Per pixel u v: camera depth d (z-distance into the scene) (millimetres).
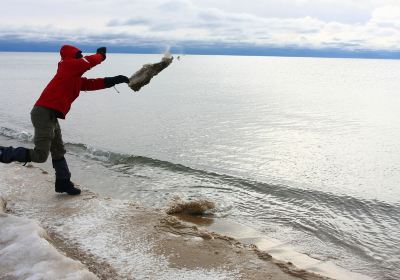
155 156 14789
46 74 81562
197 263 4914
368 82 82062
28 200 6742
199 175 11836
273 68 181875
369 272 5938
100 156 13797
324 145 17844
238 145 17312
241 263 4980
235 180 11383
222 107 31734
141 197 9484
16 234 4734
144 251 5152
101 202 6773
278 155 15609
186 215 8234
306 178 12258
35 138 5656
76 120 23547
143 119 24391
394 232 7762
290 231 7570
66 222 5906
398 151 16766
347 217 8641
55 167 6848
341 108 33625
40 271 3938
